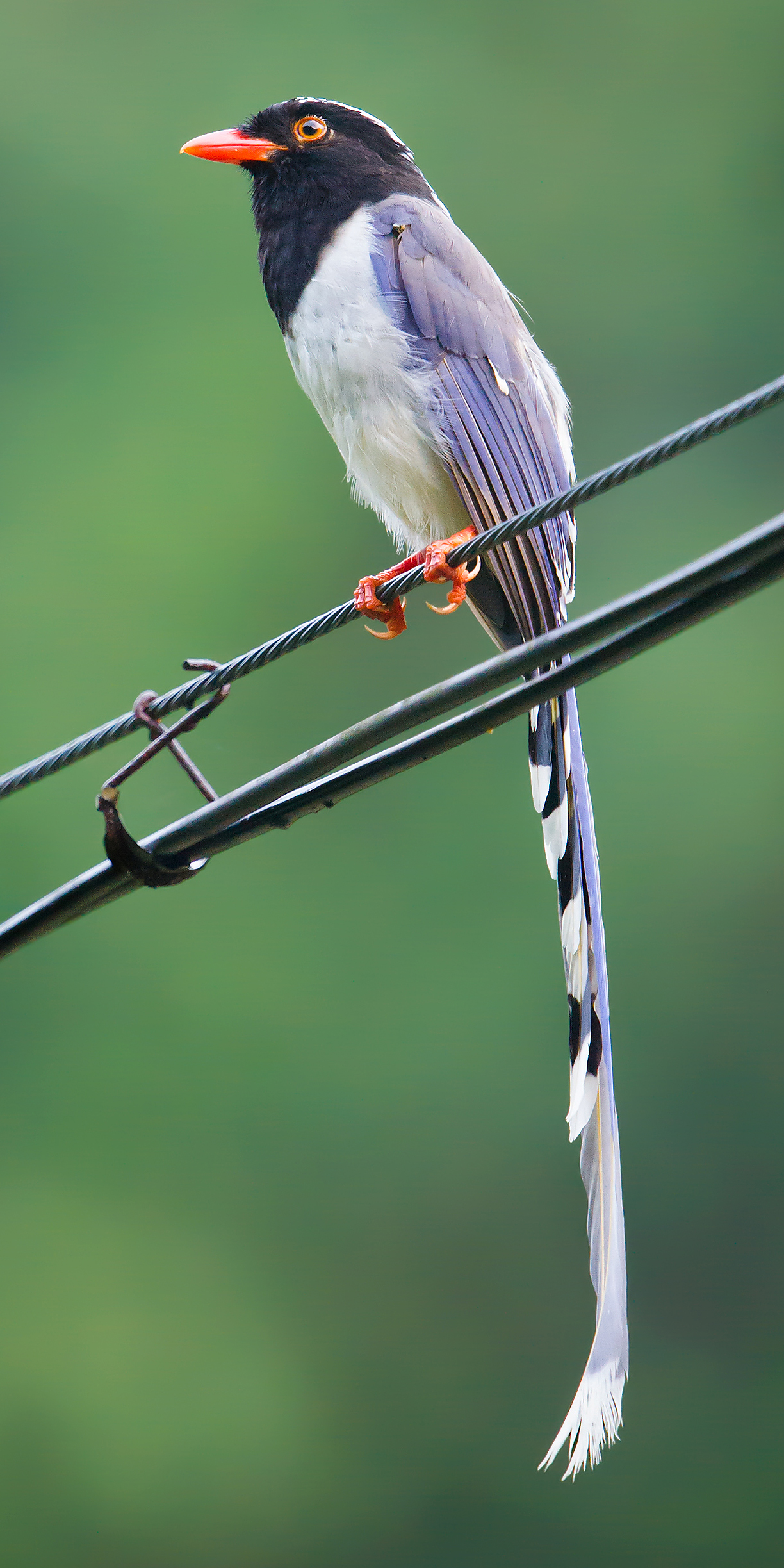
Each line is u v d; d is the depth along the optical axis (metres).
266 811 7.98
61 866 22.44
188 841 7.89
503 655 7.11
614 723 23.77
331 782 7.83
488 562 9.95
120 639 23.72
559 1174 22.03
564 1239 21.97
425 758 7.63
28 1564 20.62
